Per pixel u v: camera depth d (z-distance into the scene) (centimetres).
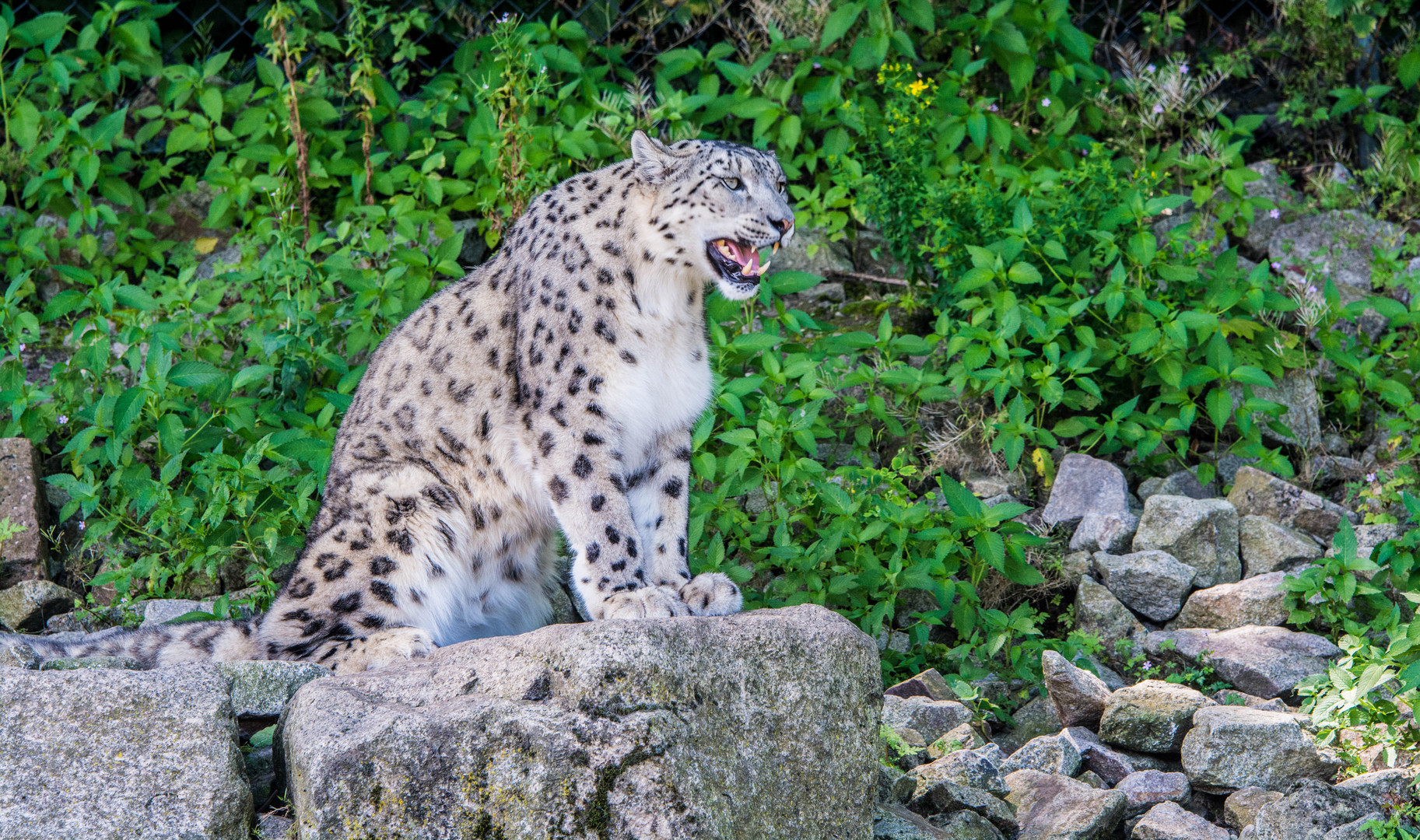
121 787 893
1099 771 1239
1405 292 2144
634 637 926
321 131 2227
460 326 1366
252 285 1964
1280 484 1719
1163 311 1773
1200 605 1545
